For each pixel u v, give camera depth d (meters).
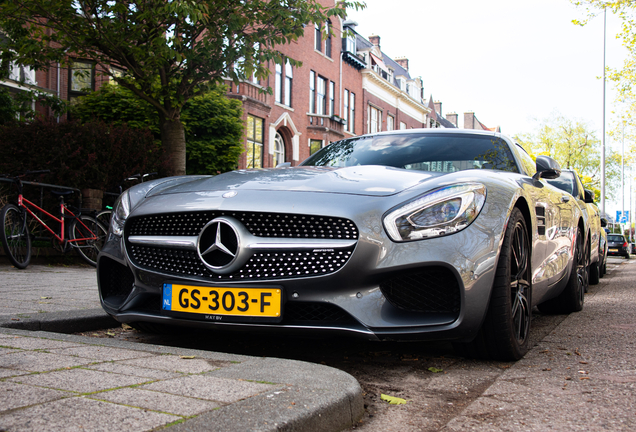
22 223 6.57
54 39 9.10
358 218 2.19
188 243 2.34
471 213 2.26
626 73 19.48
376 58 32.97
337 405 1.53
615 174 49.00
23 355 1.90
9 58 9.48
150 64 8.82
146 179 8.98
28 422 1.23
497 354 2.44
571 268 4.17
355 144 3.72
